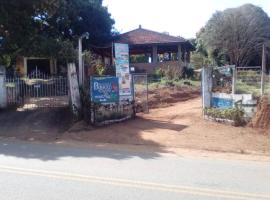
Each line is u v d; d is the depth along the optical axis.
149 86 27.88
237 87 18.23
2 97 19.97
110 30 42.84
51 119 17.52
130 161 10.84
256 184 8.60
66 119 17.42
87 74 23.12
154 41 43.06
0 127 17.03
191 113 18.39
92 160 10.88
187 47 47.28
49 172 9.34
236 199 7.51
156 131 15.39
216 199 7.49
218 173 9.59
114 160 10.93
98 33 41.22
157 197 7.56
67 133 15.80
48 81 21.52
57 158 11.10
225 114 16.25
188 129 15.50
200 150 12.92
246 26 49.84
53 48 25.44
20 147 13.04
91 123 16.56
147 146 13.53
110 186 8.23
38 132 16.17
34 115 18.12
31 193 7.71
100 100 16.88
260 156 12.16
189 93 28.09
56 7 22.38
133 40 43.28
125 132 15.38
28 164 10.21
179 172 9.59
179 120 17.27
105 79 17.08
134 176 9.09
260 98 16.20
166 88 27.75
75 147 13.17
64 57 26.31
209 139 14.08
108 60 43.84
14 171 9.40
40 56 26.16
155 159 11.22
